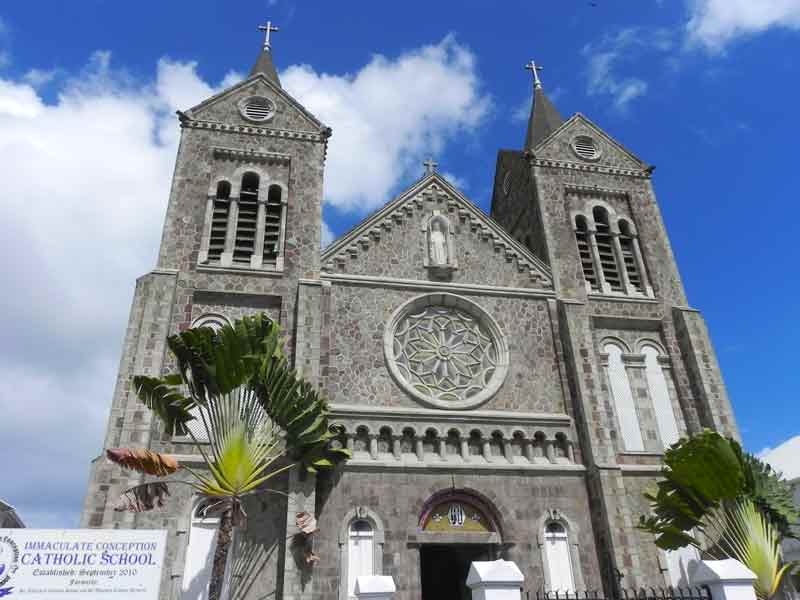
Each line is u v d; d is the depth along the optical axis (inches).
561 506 992.2
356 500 933.2
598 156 1406.3
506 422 1047.0
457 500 983.0
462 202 1262.3
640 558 973.2
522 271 1217.4
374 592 541.6
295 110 1296.8
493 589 502.0
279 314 1085.1
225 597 838.5
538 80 1678.2
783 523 882.1
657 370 1178.6
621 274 1274.6
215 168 1206.9
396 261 1175.0
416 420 1017.5
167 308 1024.2
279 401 828.0
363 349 1070.4
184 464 910.4
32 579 623.5
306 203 1192.8
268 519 891.4
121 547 653.9
